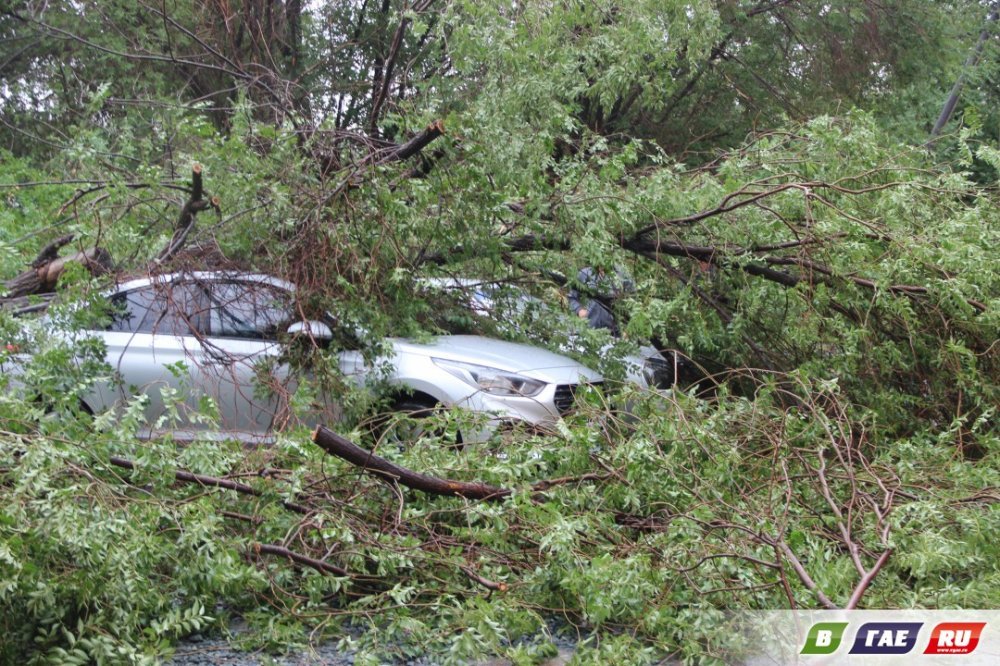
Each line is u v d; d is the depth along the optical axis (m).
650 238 8.10
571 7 8.71
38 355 6.06
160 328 7.26
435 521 5.12
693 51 9.87
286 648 4.22
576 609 4.58
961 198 8.23
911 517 4.98
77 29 15.52
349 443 4.90
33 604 3.72
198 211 7.47
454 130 7.40
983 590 4.55
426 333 7.54
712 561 4.47
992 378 7.50
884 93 18.23
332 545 4.67
